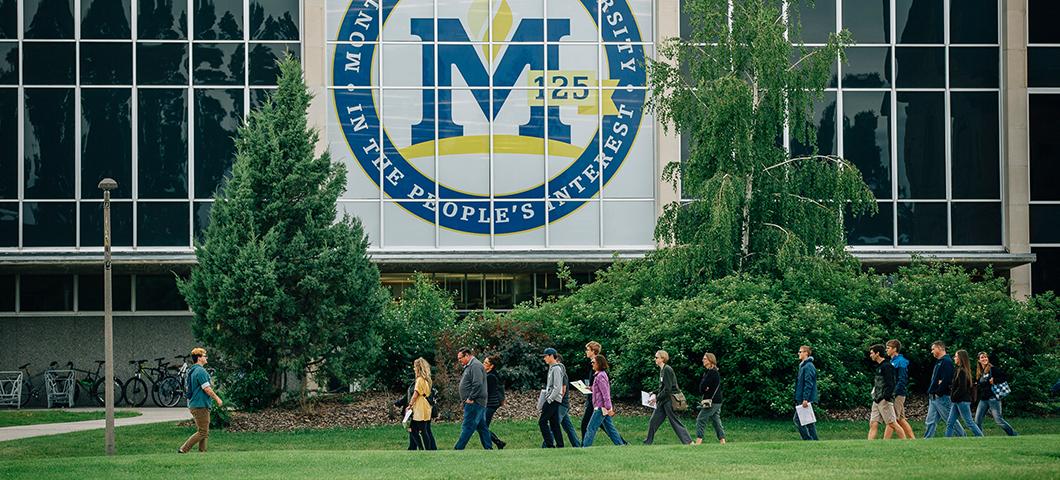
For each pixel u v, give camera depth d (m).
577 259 93.44
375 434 63.81
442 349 71.50
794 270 72.44
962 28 96.69
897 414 54.66
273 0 94.69
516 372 73.38
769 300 70.88
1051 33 97.62
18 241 92.88
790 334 69.88
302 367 68.81
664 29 95.19
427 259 93.25
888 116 96.00
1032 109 97.31
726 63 75.50
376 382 75.94
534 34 95.31
